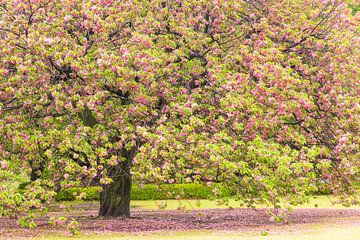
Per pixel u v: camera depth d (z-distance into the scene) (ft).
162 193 108.17
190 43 51.13
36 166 49.65
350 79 52.37
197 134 43.11
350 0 58.23
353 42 54.54
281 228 51.65
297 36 53.57
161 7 54.34
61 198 95.50
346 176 47.83
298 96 43.24
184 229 50.75
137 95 45.27
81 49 45.47
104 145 46.06
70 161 44.04
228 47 54.65
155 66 47.06
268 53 46.29
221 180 46.42
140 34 48.14
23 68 41.86
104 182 42.34
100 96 43.32
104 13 50.03
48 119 45.75
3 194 37.19
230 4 52.49
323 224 56.59
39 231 48.60
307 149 44.65
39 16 49.08
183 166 43.32
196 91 50.03
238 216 68.95
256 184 44.11
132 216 66.39
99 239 42.14
